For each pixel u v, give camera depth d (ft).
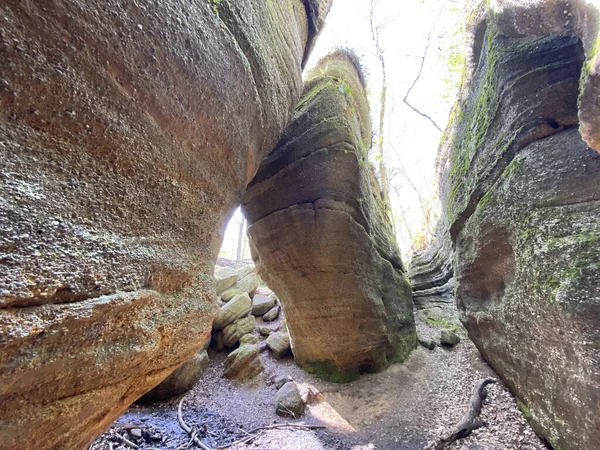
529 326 15.05
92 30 5.66
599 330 10.61
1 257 4.20
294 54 16.79
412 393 23.56
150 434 20.59
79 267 5.47
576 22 12.71
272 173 24.27
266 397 26.55
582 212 12.74
